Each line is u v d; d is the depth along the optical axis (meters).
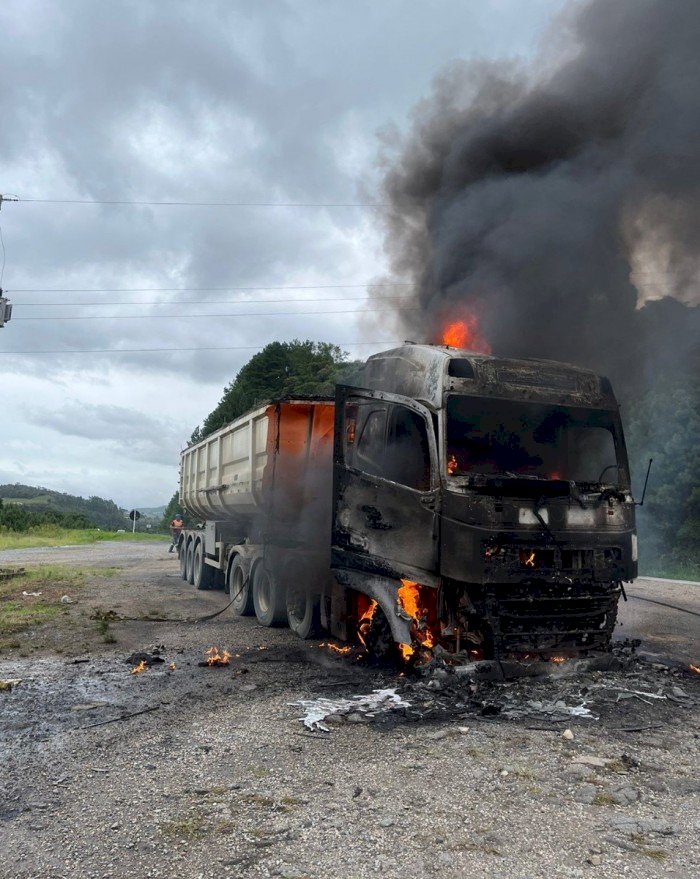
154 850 3.32
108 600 12.70
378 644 7.16
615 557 6.82
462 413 6.68
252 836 3.46
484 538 6.25
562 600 6.57
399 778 4.21
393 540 6.79
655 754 4.67
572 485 6.64
